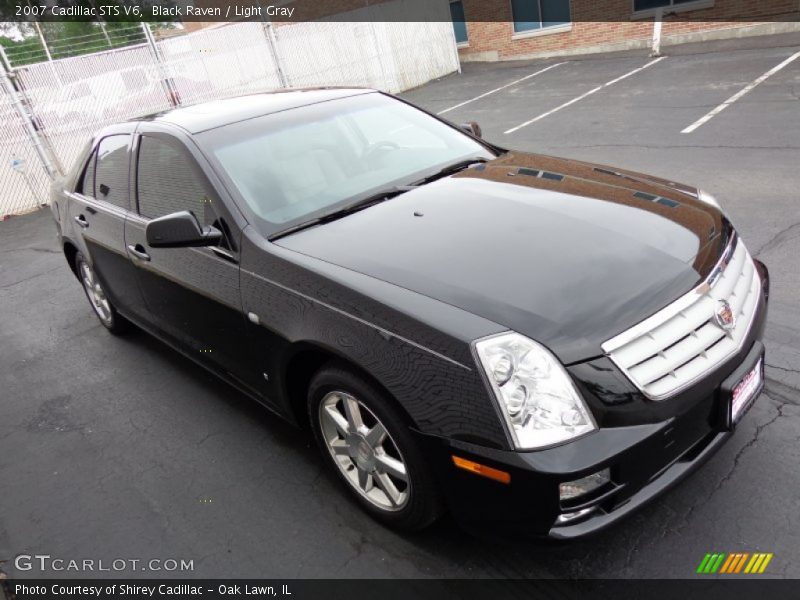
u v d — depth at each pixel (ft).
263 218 9.03
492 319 6.44
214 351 10.32
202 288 9.62
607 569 7.06
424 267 7.38
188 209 9.89
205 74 44.32
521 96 40.68
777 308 11.72
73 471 10.59
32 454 11.29
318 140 10.53
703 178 19.35
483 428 6.13
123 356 14.52
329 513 8.61
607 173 9.82
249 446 10.38
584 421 6.01
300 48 49.39
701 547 7.13
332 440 8.39
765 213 15.89
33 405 13.05
